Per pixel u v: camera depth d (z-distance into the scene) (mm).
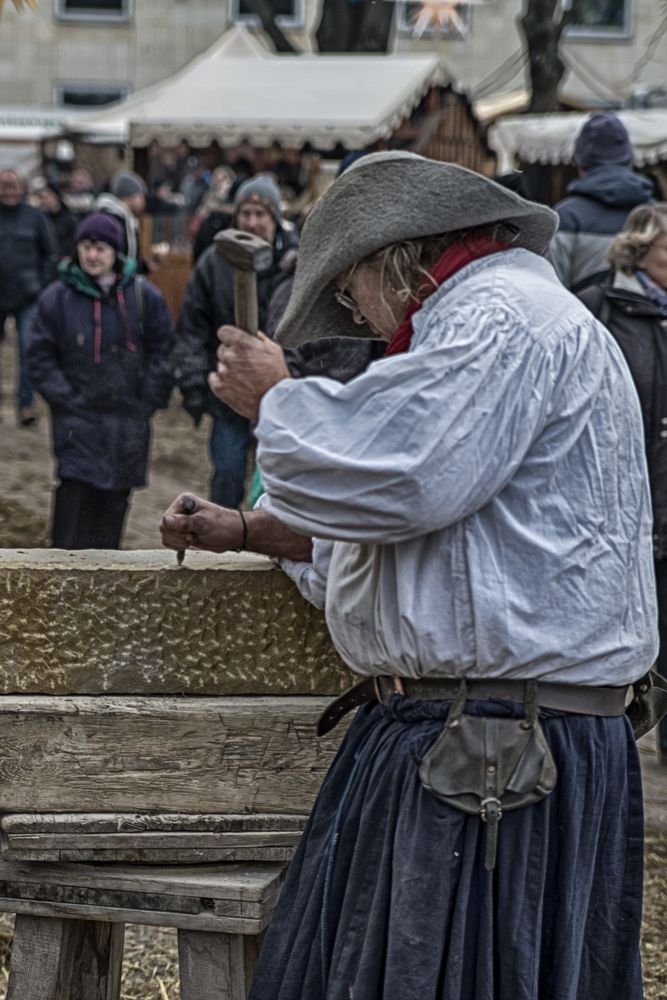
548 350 2295
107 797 2764
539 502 2297
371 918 2385
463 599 2289
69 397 6945
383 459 2207
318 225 2459
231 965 2781
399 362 2242
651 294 5277
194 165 18625
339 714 2639
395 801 2393
